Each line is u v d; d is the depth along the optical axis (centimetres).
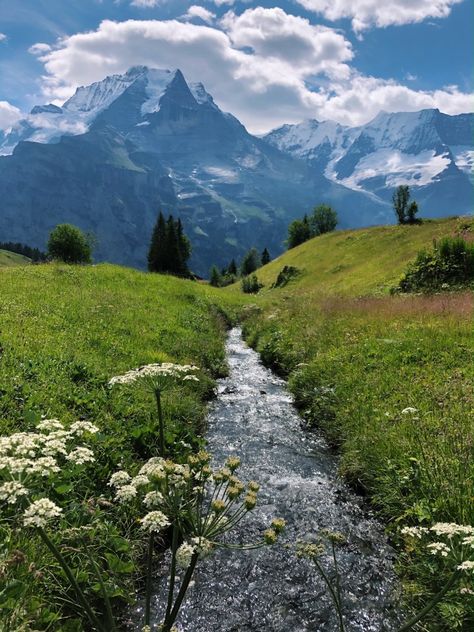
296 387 1384
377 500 734
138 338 1502
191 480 338
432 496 630
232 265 16200
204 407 1187
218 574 568
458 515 568
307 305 2580
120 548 519
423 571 541
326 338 1681
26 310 1434
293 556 608
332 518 710
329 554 615
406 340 1387
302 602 530
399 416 891
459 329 1436
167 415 971
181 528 305
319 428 1112
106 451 710
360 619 507
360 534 668
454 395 942
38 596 416
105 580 482
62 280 2245
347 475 845
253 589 548
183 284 3425
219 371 1620
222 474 327
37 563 444
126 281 2694
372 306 2078
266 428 1107
